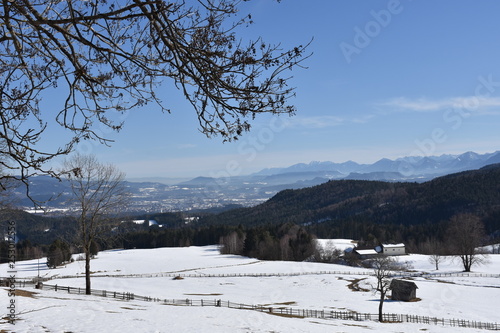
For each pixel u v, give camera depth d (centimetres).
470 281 6284
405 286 4772
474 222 8156
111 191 2862
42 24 410
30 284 4253
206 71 462
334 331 2381
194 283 5791
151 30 466
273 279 6253
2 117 462
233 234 11625
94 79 470
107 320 2002
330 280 6103
